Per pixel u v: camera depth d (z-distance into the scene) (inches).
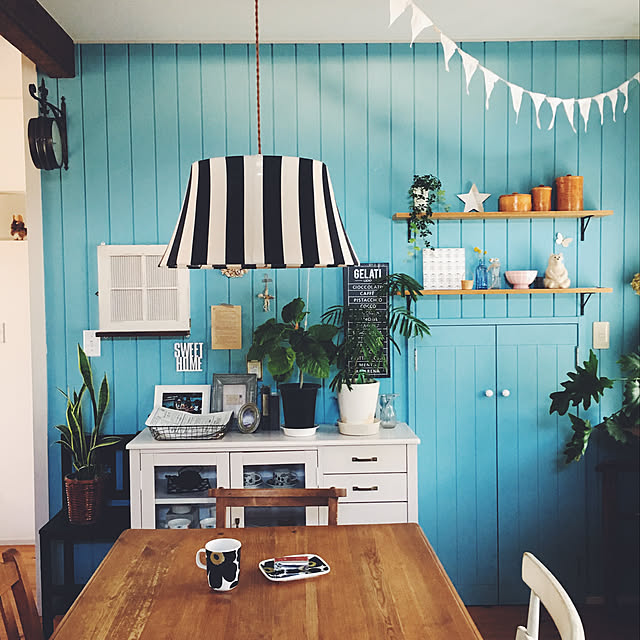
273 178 57.6
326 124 138.0
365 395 127.5
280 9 120.4
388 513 124.1
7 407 172.1
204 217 57.1
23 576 66.5
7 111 172.7
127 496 134.4
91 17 123.3
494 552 141.0
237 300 138.0
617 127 139.9
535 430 140.9
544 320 140.3
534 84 138.9
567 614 54.8
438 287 138.7
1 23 107.7
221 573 70.6
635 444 140.3
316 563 77.7
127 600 69.5
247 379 136.9
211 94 137.0
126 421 138.3
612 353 141.3
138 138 136.9
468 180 139.4
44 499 137.9
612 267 140.8
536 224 140.3
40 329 137.3
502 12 123.6
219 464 122.3
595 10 123.1
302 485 123.1
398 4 87.1
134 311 136.2
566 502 140.9
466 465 140.5
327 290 139.0
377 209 138.9
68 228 137.3
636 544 141.3
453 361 139.9
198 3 117.5
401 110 138.4
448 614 65.9
